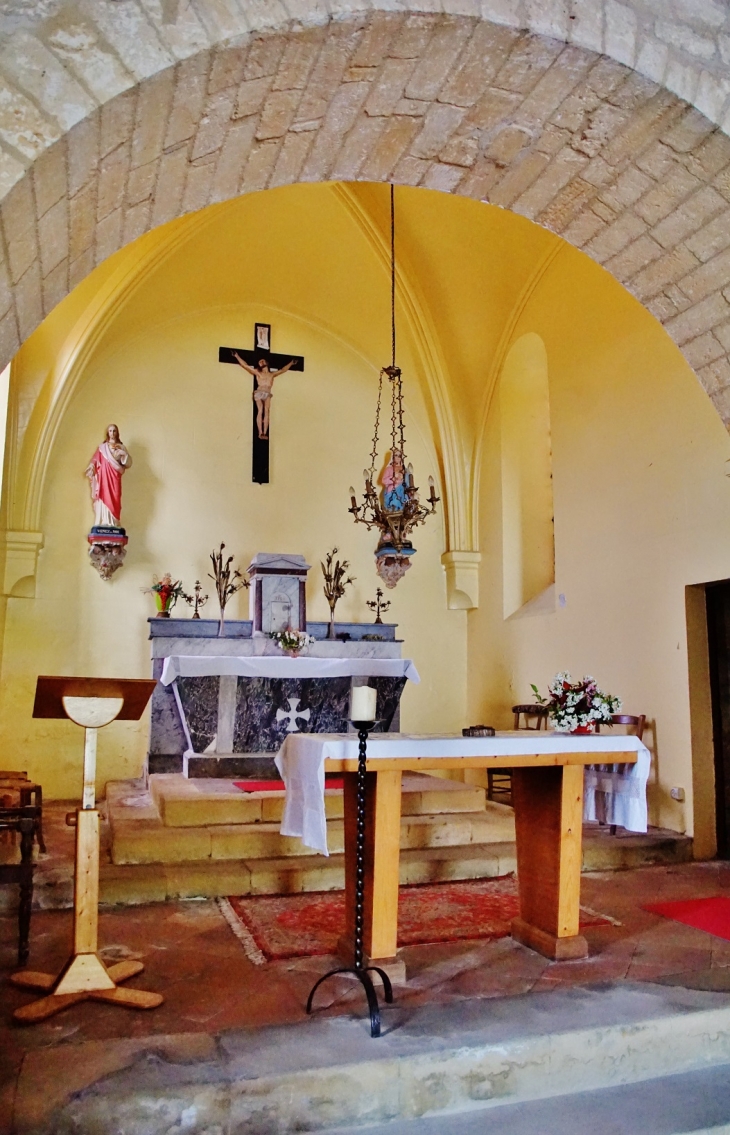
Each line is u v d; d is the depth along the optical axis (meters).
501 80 3.20
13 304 2.78
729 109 3.26
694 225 3.66
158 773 8.31
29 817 4.16
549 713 4.87
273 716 8.19
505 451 10.20
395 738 4.12
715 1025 3.51
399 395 9.88
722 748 6.94
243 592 9.88
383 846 3.92
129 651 9.39
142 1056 3.02
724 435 6.68
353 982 3.85
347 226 9.34
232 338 10.30
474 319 10.00
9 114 2.39
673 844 6.63
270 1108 2.86
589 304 8.40
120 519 9.54
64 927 4.79
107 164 2.79
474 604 10.61
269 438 10.30
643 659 7.49
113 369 9.76
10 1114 2.66
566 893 4.21
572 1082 3.26
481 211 8.80
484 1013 3.47
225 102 2.93
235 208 8.80
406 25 2.86
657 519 7.39
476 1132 2.94
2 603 8.85
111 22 2.53
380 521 8.80
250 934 4.61
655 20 3.20
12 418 8.79
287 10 2.70
